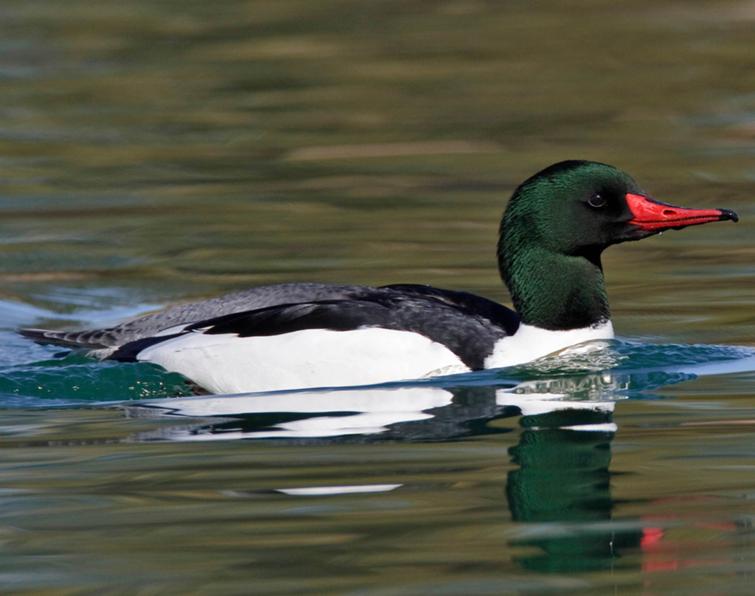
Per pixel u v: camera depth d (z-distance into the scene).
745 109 23.27
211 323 12.99
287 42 28.72
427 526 8.73
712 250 16.95
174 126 23.33
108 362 12.99
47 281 16.23
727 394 11.77
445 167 20.55
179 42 28.92
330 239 17.39
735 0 30.52
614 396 11.82
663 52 26.91
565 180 12.62
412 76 25.91
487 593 7.73
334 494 9.35
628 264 16.56
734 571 7.97
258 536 8.62
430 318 12.60
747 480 9.46
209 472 9.88
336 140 22.22
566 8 30.77
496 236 17.36
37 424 11.40
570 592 7.71
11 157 21.58
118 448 10.58
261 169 20.83
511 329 12.84
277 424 11.18
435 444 10.48
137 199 19.44
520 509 8.97
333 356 12.28
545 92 24.64
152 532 8.73
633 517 8.83
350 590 7.79
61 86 25.91
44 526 8.88
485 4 31.50
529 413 11.32
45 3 32.41
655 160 20.44
